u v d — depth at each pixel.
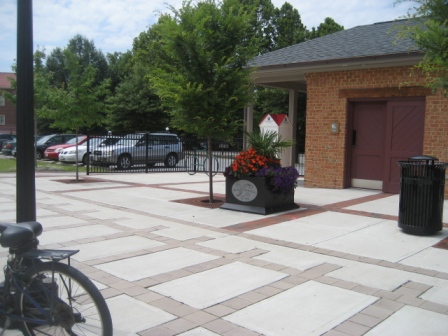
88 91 14.32
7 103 57.00
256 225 7.81
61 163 23.75
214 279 5.04
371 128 12.03
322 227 7.64
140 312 4.16
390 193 11.48
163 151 21.52
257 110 36.41
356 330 3.80
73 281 3.30
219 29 9.48
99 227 7.65
